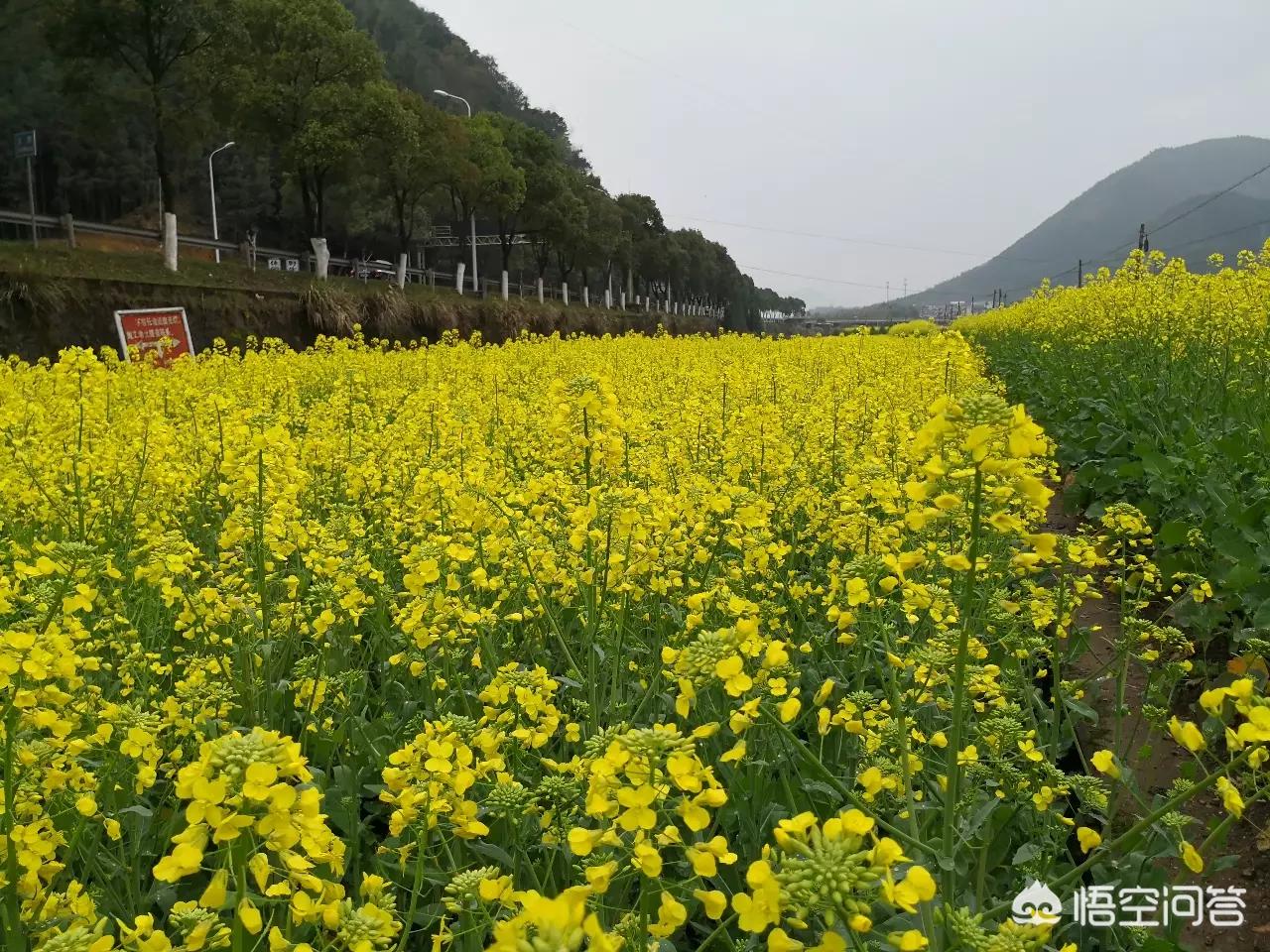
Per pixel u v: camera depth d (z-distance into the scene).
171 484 5.58
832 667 3.98
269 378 12.12
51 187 55.69
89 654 3.54
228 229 60.94
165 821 3.04
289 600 4.19
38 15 24.22
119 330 14.87
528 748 2.93
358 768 3.36
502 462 6.34
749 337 26.25
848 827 1.51
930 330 39.72
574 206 50.09
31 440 6.24
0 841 2.12
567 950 1.25
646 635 4.44
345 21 29.81
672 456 6.12
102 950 1.72
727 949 2.72
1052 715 3.71
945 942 2.17
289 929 2.19
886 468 5.65
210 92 23.67
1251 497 5.07
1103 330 12.93
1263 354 8.03
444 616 3.32
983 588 3.66
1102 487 6.83
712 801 1.73
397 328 26.22
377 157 30.91
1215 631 4.76
